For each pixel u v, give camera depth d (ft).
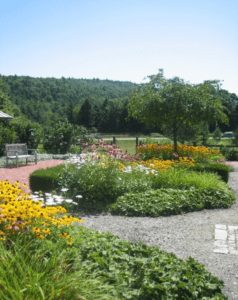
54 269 7.58
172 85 42.37
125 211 18.30
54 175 21.79
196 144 59.11
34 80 442.09
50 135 57.00
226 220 17.11
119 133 214.07
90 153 22.57
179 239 13.98
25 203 9.54
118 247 10.29
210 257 12.00
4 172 32.83
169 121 41.09
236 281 10.09
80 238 10.28
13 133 51.49
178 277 8.57
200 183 22.00
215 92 43.04
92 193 20.43
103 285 7.61
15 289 6.41
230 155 54.80
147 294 7.79
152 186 22.45
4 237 8.37
